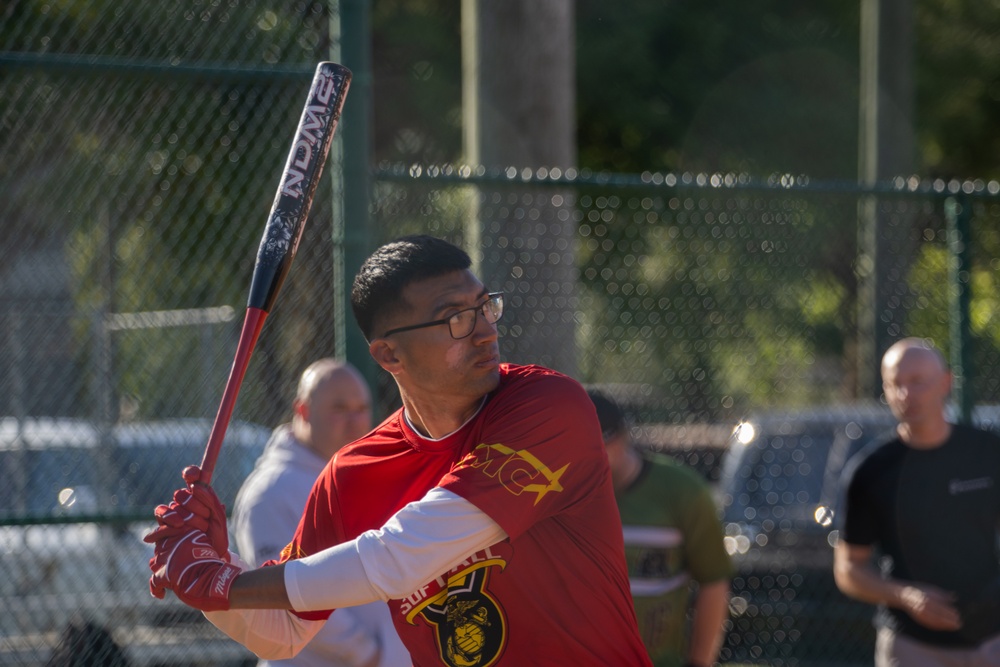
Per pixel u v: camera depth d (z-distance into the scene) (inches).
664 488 625.6
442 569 340.5
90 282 703.1
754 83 2182.6
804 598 984.9
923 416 705.6
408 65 2053.4
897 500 709.9
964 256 832.9
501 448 342.3
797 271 833.5
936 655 698.8
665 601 615.5
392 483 373.7
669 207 815.7
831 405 1097.4
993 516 706.8
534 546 349.4
